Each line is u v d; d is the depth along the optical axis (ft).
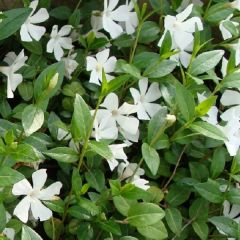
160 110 0.92
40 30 0.98
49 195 0.85
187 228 0.97
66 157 0.86
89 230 0.89
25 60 0.98
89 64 0.95
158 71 0.96
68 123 0.99
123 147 0.96
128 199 0.87
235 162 0.94
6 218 0.82
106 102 0.92
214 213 1.00
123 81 0.86
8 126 0.87
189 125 0.90
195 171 0.99
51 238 0.89
